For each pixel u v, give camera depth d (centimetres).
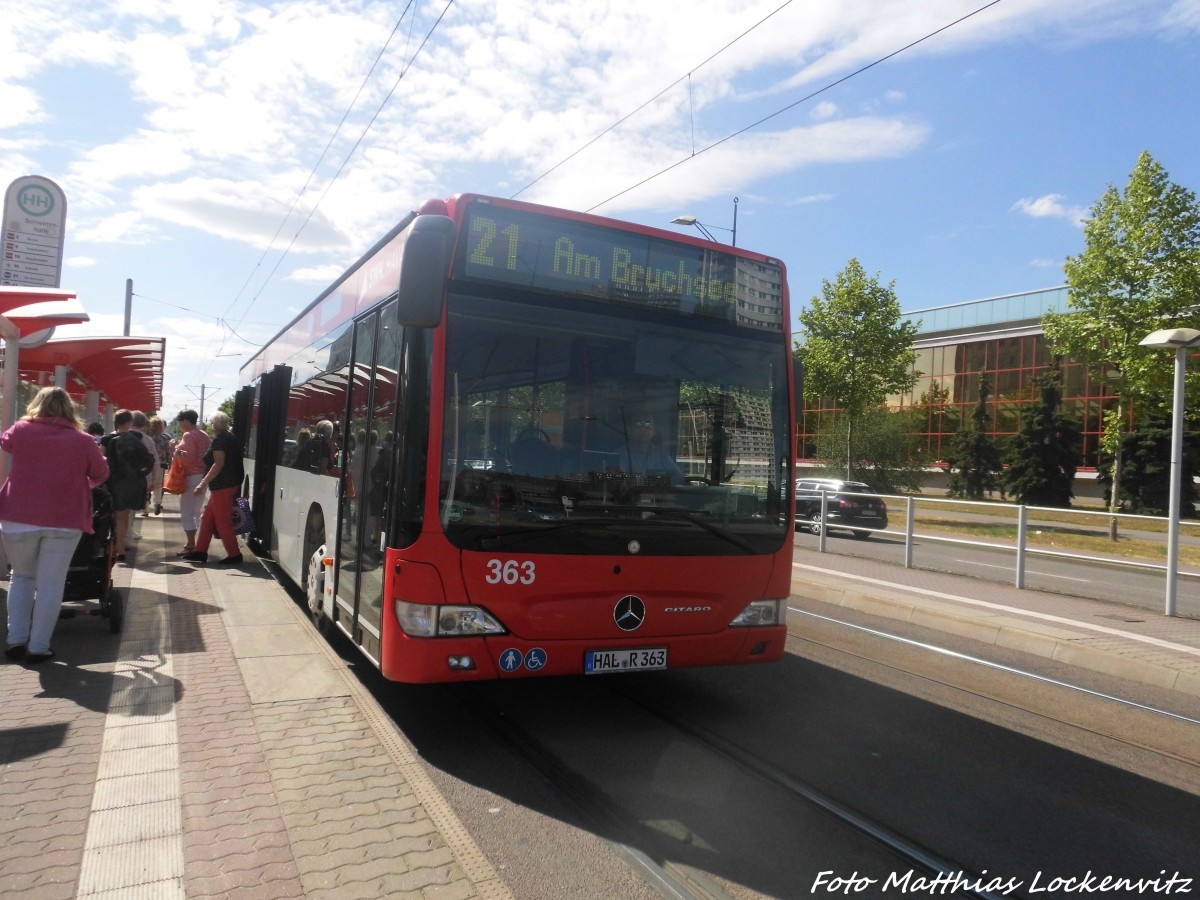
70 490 604
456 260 507
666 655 533
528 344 518
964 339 5425
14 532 598
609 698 624
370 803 407
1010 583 1285
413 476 487
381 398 566
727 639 554
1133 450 4094
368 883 334
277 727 502
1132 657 787
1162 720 643
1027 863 395
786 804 447
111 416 2373
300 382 940
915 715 618
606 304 545
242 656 644
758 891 357
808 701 641
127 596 842
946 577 1327
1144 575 1394
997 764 524
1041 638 863
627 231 557
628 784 464
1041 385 4675
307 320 936
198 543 1114
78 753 452
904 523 1491
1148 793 488
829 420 4156
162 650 651
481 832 400
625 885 355
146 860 347
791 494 589
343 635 727
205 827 377
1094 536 1447
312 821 386
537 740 530
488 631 489
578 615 508
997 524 1316
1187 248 2261
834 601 1137
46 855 348
